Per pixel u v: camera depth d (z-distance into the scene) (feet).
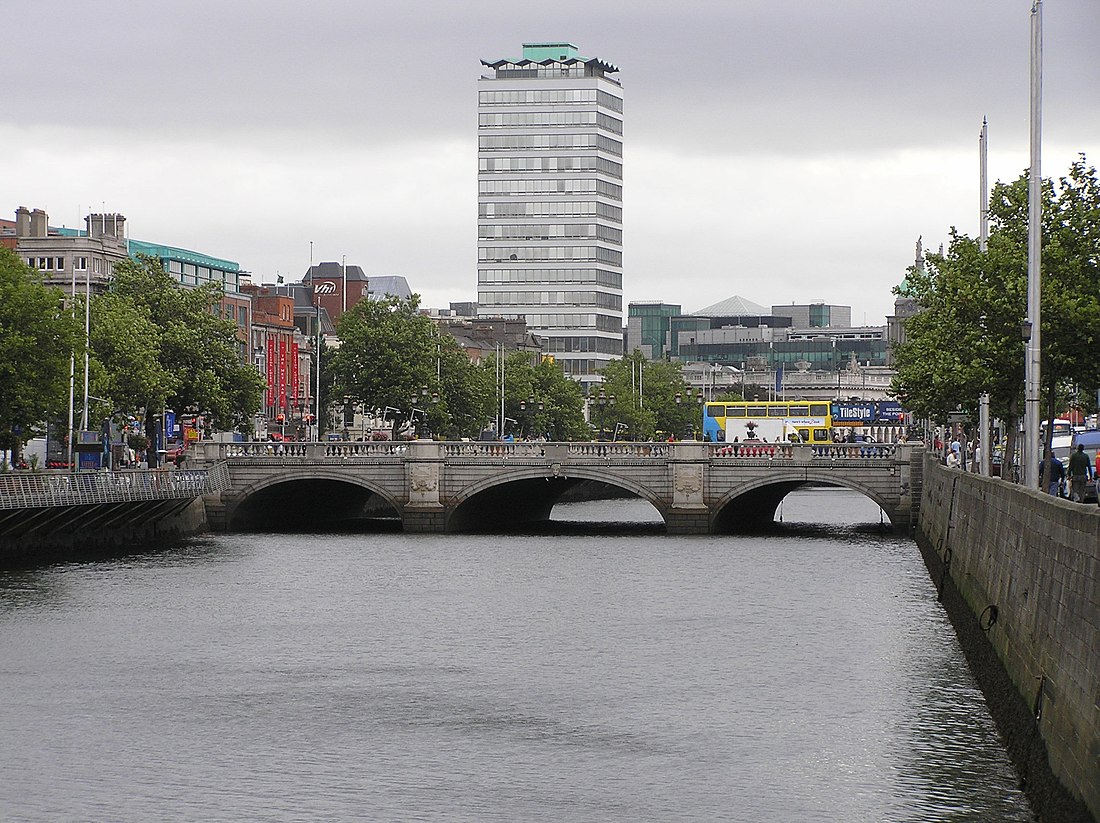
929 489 465.47
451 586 393.70
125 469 482.28
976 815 189.16
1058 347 321.52
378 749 228.43
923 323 476.13
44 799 204.13
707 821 192.85
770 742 228.22
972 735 227.40
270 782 211.82
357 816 196.75
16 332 425.69
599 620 337.93
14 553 420.36
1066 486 309.22
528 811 198.29
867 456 536.83
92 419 527.40
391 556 462.60
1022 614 208.95
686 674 277.23
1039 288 267.80
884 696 255.09
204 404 604.49
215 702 257.55
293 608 354.33
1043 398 372.38
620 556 463.83
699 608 353.31
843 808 195.72
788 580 401.90
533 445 548.72
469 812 198.18
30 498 400.88
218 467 543.80
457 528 558.56
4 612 339.98
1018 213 357.61
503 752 226.17
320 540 513.86
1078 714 160.25
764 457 544.21
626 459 541.34
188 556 452.76
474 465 546.67
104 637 313.53
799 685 265.54
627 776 213.05
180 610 348.18
